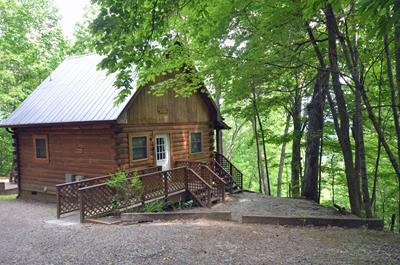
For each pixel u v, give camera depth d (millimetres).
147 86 12617
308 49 9875
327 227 7441
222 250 5699
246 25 8508
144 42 5602
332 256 5281
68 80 14836
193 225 7773
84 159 12312
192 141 15172
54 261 5684
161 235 6809
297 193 15211
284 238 6422
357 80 7742
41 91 15148
